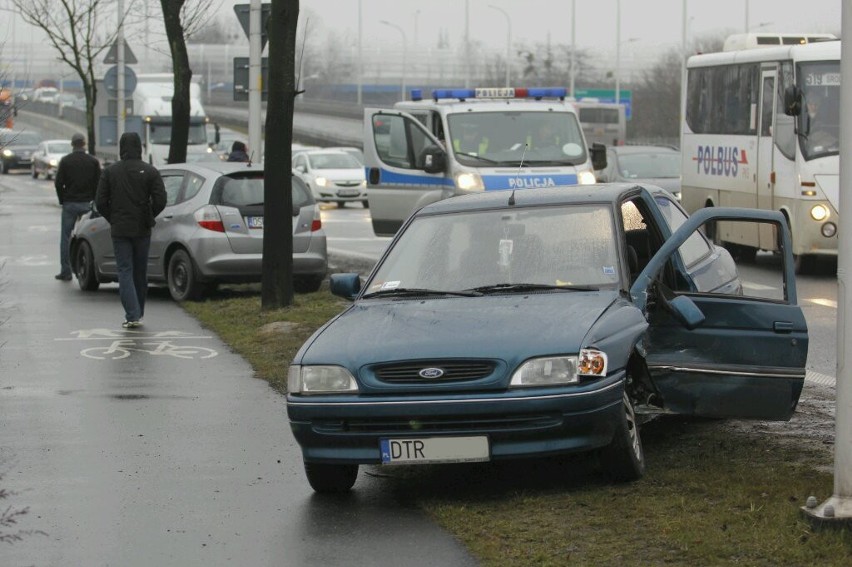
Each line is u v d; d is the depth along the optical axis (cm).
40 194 6266
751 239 2783
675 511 892
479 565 808
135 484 1038
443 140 2655
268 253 2033
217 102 15438
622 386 947
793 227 2631
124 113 4306
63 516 945
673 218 1301
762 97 2775
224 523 924
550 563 795
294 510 956
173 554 852
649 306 1053
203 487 1027
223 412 1320
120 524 923
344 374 950
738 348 1039
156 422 1272
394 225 2775
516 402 916
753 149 2816
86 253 2427
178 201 2280
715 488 946
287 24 1962
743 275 2562
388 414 933
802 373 1036
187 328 1928
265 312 2009
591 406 922
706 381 1038
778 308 1038
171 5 2975
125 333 1878
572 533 857
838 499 831
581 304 998
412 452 936
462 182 2581
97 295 2378
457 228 1124
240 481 1045
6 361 1639
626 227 1154
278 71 1983
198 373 1551
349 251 3244
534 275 1062
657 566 782
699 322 1013
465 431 926
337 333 999
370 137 2802
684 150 3228
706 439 1138
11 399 1391
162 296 2367
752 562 779
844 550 785
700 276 1233
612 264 1058
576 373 924
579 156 2639
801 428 1181
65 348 1742
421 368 938
